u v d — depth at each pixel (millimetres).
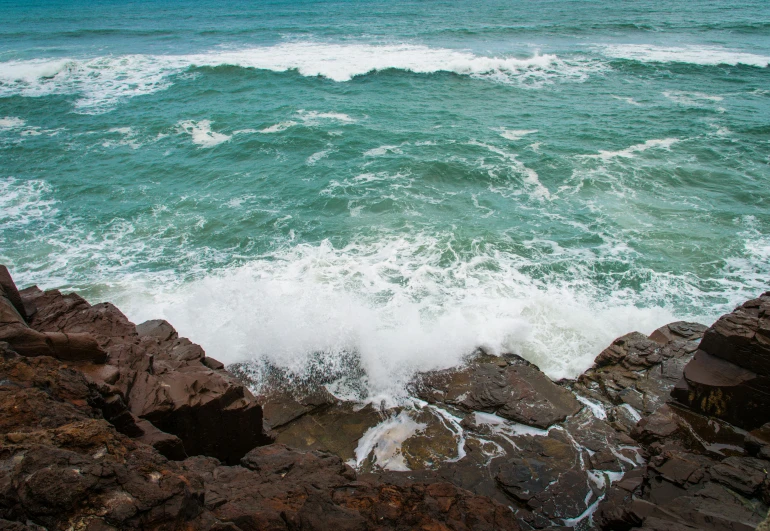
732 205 20672
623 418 11320
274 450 8328
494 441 10883
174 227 19828
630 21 57500
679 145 26047
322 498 6441
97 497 5031
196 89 36094
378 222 19984
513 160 24859
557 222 19828
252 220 20203
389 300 15383
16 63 41031
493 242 18484
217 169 24734
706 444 10203
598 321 14641
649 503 8211
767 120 28781
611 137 27188
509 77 37938
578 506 9281
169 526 5070
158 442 7348
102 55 45125
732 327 10469
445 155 25453
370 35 52500
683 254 17781
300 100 33938
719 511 7777
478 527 6668
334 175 23797
